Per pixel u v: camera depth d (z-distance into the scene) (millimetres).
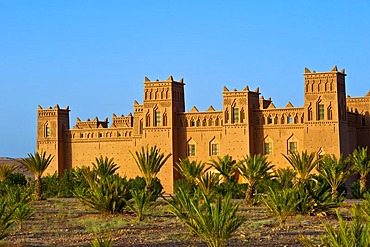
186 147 80500
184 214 37844
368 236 21625
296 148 74875
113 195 51312
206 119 79688
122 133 84562
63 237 38000
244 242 33938
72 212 54688
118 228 41938
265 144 76562
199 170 66125
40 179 71062
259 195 58438
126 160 84125
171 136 79938
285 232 38156
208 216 28969
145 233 39094
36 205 62500
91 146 86500
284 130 75562
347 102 79062
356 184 64188
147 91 81438
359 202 58062
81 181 75312
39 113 87938
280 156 75562
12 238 37594
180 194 42000
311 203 46906
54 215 52219
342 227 22219
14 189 58500
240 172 62125
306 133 73188
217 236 28922
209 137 79250
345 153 73250
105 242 24141
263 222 43281
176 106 81438
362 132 78000
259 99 82875
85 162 86688
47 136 87562
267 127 76500
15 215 41844
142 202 46312
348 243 21938
